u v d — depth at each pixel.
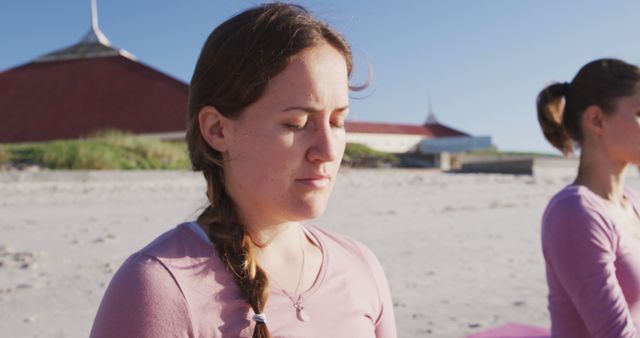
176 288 1.04
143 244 6.53
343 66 1.12
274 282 1.15
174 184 14.03
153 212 9.48
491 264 5.75
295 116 1.06
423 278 5.11
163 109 29.80
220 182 1.17
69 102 31.22
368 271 1.35
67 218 8.64
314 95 1.06
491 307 4.20
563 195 2.06
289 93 1.06
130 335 1.00
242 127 1.09
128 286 1.03
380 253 6.27
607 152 2.13
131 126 28.89
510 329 3.62
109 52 35.66
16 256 5.64
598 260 1.92
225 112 1.10
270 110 1.06
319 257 1.28
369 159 26.98
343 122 1.14
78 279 4.79
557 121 2.32
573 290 1.95
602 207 2.01
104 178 14.10
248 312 1.07
